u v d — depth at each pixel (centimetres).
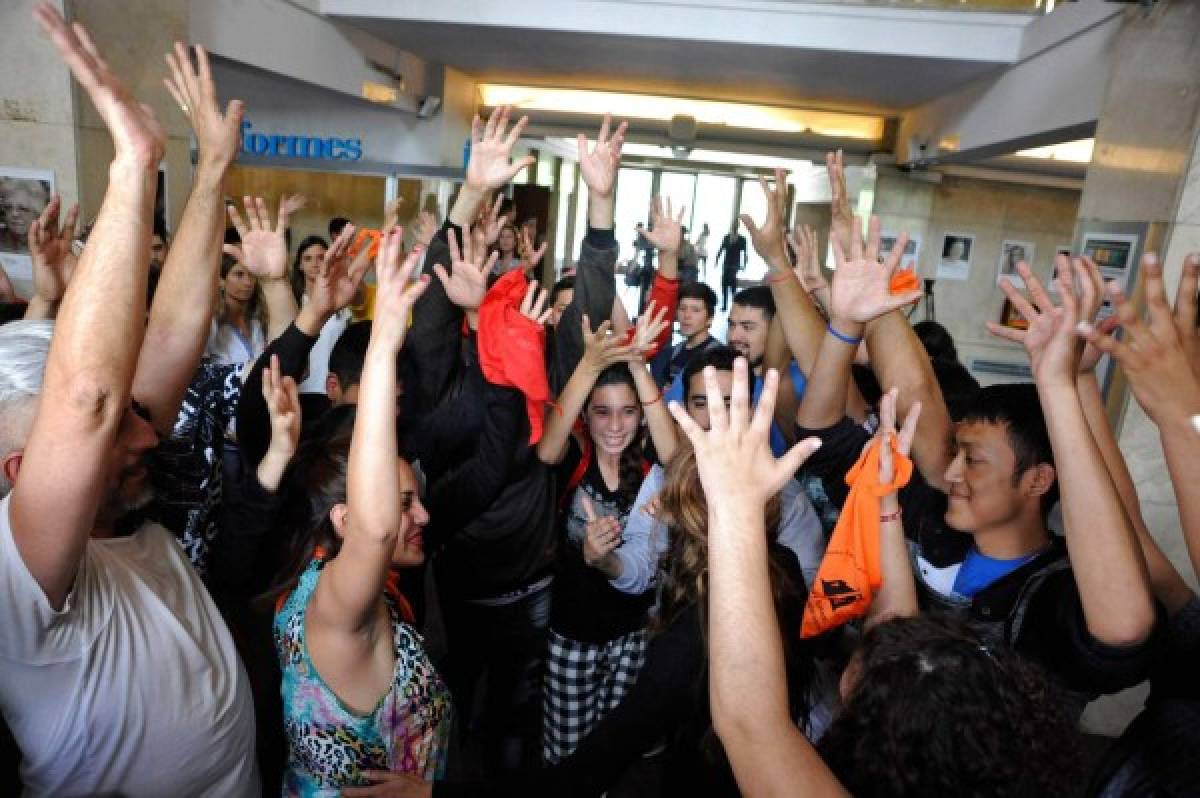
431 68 859
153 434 106
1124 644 102
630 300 1402
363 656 116
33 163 404
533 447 204
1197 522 93
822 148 926
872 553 122
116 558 101
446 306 204
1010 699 79
